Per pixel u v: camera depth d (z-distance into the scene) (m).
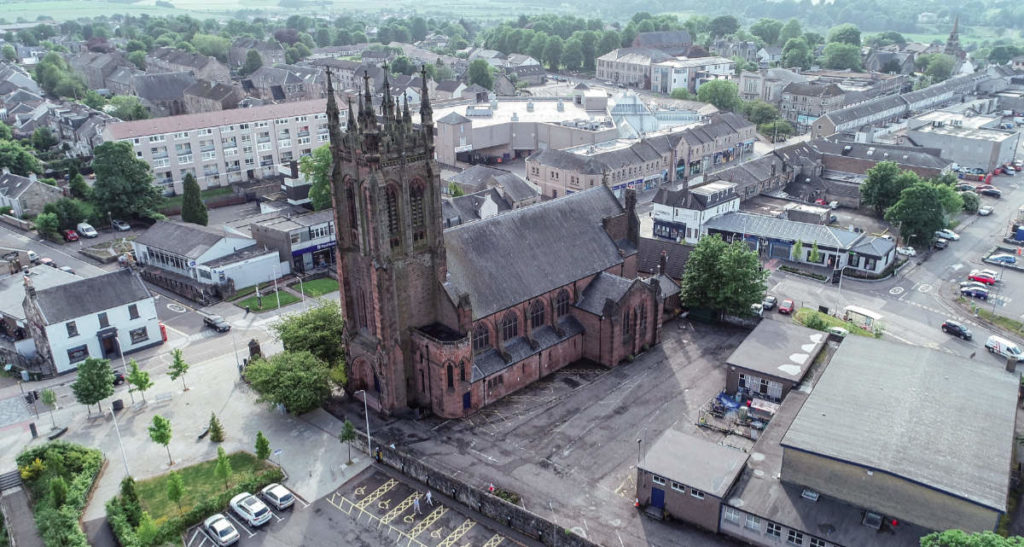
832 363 87.44
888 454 69.06
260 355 104.62
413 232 87.12
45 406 97.00
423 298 90.44
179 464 84.31
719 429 87.69
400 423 90.31
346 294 92.50
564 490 77.88
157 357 110.62
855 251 137.12
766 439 80.69
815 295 128.88
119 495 78.38
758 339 100.00
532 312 98.56
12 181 179.50
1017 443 76.81
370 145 79.81
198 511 74.62
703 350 107.62
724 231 151.25
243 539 72.19
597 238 109.00
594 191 113.12
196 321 123.19
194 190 159.88
